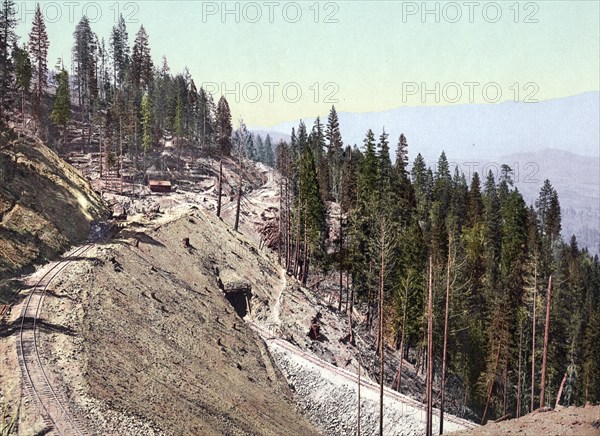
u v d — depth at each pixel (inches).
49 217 2488.9
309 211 3245.6
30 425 1165.7
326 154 5585.6
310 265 3526.1
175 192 4475.9
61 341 1510.8
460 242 3499.0
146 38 5974.4
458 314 2728.8
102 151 4899.1
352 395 2228.1
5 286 1823.3
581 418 1278.3
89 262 2129.7
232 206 4215.1
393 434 2139.5
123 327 1765.5
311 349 2546.8
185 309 2182.6
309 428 2036.2
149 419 1364.4
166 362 1729.8
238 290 2691.9
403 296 2672.2
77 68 5856.3
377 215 2955.2
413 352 3142.2
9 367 1350.9
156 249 2539.4
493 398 2881.4
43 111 4867.1
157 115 5718.5
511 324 2672.2
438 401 2714.1
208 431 1505.9
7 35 3853.3
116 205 3814.0
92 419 1236.5
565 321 3129.9
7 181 2491.4
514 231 3905.0
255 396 1940.2
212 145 6107.3
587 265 5152.6
